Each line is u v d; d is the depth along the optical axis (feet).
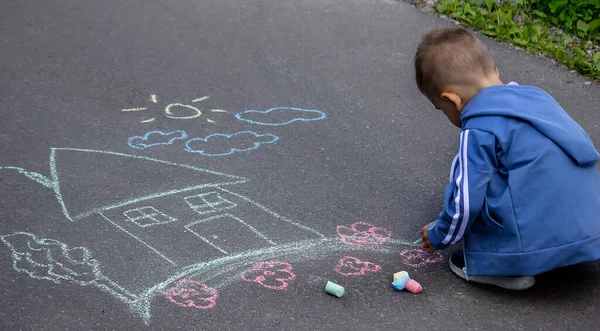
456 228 9.21
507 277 9.53
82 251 10.05
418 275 9.93
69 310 8.91
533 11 19.62
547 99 9.45
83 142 13.08
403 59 17.56
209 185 11.96
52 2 19.51
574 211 8.94
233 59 17.06
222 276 9.70
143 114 14.32
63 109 14.25
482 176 8.93
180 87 15.57
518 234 8.97
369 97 15.67
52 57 16.47
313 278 9.75
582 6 18.97
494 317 9.16
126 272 9.66
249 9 19.90
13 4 19.20
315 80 16.30
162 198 11.50
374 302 9.34
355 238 10.74
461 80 9.46
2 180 11.63
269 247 10.39
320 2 20.63
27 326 8.59
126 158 12.64
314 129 14.16
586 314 9.27
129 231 10.57
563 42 18.43
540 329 8.97
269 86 15.89
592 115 15.42
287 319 8.95
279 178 12.32
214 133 13.75
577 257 8.98
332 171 12.67
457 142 13.98
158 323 8.77
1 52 16.47
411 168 12.94
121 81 15.64
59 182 11.72
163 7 19.67
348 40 18.39
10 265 9.64
